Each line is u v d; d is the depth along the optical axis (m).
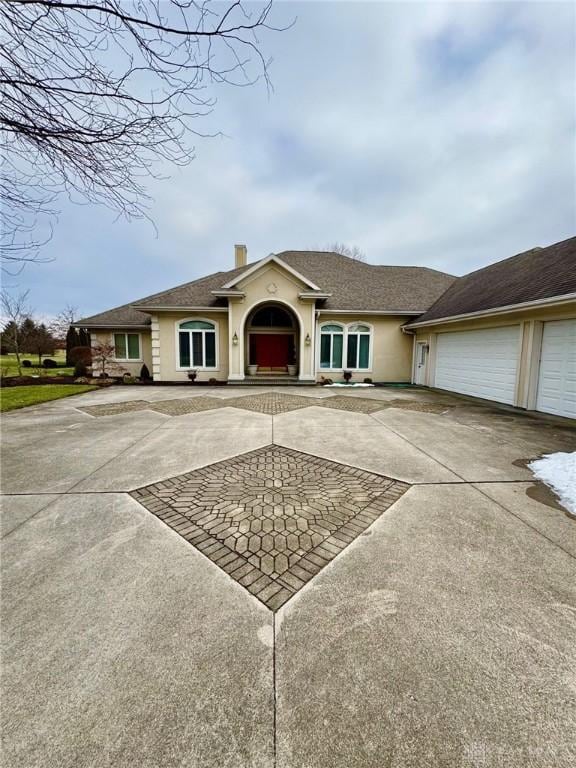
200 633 2.26
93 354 17.33
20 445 6.59
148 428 7.95
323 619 2.38
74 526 3.64
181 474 5.13
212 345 17.00
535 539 3.37
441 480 4.88
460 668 2.00
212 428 7.96
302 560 3.05
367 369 17.75
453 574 2.85
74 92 3.10
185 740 1.63
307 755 1.56
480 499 4.26
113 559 3.06
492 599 2.55
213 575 2.85
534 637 2.21
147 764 1.53
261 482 4.83
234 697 1.83
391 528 3.58
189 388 15.24
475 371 12.71
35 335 28.16
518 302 9.89
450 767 1.52
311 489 4.59
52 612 2.43
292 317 18.03
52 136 3.21
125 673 1.96
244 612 2.44
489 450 6.27
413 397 12.81
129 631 2.27
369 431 7.68
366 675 1.95
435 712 1.75
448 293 17.14
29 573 2.86
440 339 15.08
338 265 21.02
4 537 3.42
